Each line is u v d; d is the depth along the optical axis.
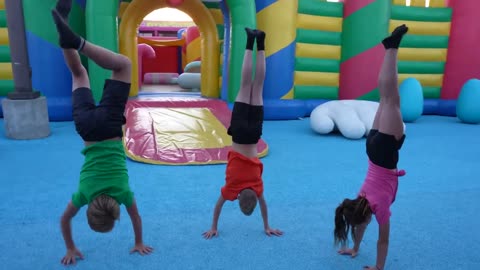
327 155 7.12
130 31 10.70
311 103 11.16
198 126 7.89
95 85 8.88
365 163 6.66
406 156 7.23
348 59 11.29
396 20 11.38
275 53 10.46
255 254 3.61
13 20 7.36
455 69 11.84
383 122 3.00
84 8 9.71
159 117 8.35
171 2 10.91
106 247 3.63
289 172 6.06
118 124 3.02
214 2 12.24
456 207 4.83
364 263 3.51
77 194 3.06
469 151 7.69
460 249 3.79
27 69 7.64
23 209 4.38
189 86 14.42
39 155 6.49
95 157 3.00
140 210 4.48
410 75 11.98
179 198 4.86
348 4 11.06
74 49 2.69
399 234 4.08
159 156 6.26
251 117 3.57
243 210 3.43
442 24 11.77
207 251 3.63
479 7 11.17
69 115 9.36
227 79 10.63
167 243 3.76
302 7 10.80
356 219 3.09
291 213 4.54
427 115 12.17
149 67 18.98
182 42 17.73
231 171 3.64
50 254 3.49
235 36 9.68
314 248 3.75
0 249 3.54
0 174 5.53
